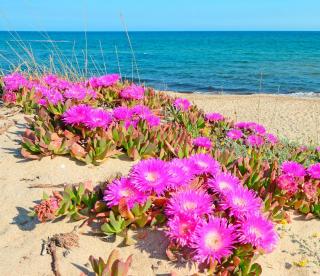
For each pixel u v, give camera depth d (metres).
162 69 34.00
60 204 2.72
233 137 4.78
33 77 5.89
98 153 3.44
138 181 2.61
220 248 2.24
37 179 3.30
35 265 2.44
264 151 4.46
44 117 3.88
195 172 2.88
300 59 44.56
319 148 5.09
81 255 2.52
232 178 2.83
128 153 3.59
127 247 2.56
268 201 2.87
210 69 34.19
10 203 3.04
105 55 47.72
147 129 3.82
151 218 2.63
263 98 16.19
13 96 4.84
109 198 2.58
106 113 3.71
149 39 111.06
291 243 2.82
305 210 3.13
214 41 98.50
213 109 13.37
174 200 2.47
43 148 3.50
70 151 3.53
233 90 22.64
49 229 2.74
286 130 10.02
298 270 2.58
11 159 3.62
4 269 2.41
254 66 36.50
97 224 2.75
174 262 2.43
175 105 5.30
